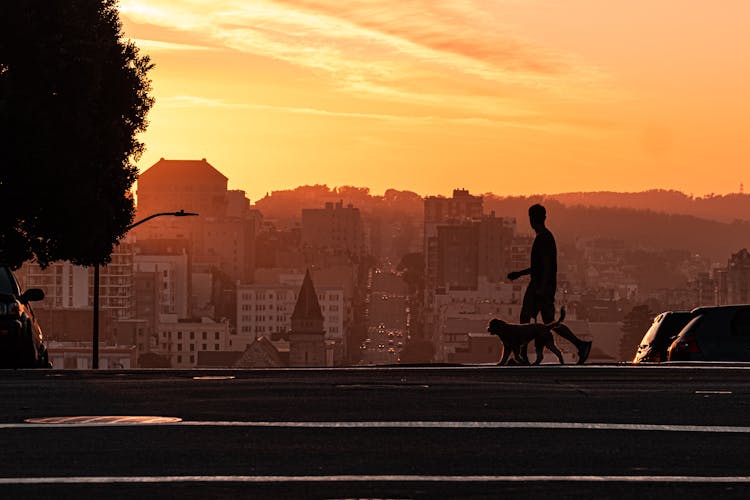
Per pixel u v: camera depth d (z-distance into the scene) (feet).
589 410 67.82
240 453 54.75
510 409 68.23
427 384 80.74
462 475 49.90
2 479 48.85
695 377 84.53
